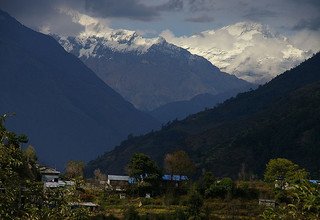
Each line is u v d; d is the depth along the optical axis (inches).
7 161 1055.6
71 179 1150.3
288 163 5674.2
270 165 5743.1
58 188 1101.7
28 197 1050.7
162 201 5305.1
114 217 4411.9
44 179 4849.9
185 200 5201.8
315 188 871.7
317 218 860.0
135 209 4840.1
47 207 1049.5
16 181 1048.2
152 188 5787.4
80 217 1085.8
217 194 5556.1
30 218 1019.9
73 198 1102.4
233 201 5359.3
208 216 4798.2
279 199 4911.4
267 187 5718.5
